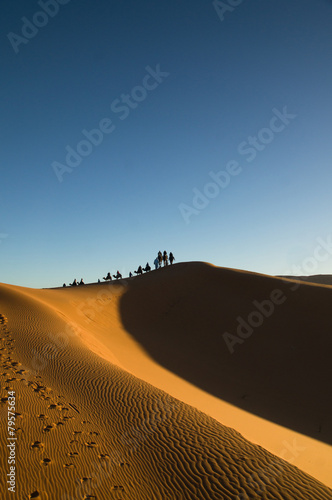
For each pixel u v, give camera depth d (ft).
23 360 38.91
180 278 126.21
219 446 25.31
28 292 86.84
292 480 21.83
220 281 120.78
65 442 22.88
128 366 57.88
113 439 24.81
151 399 33.01
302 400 63.72
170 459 23.08
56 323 59.00
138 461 22.52
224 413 46.06
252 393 65.46
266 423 48.93
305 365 74.95
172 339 86.99
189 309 103.60
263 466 23.12
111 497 18.57
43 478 18.81
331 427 55.16
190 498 19.47
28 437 22.36
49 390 31.53
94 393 32.99
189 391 54.24
